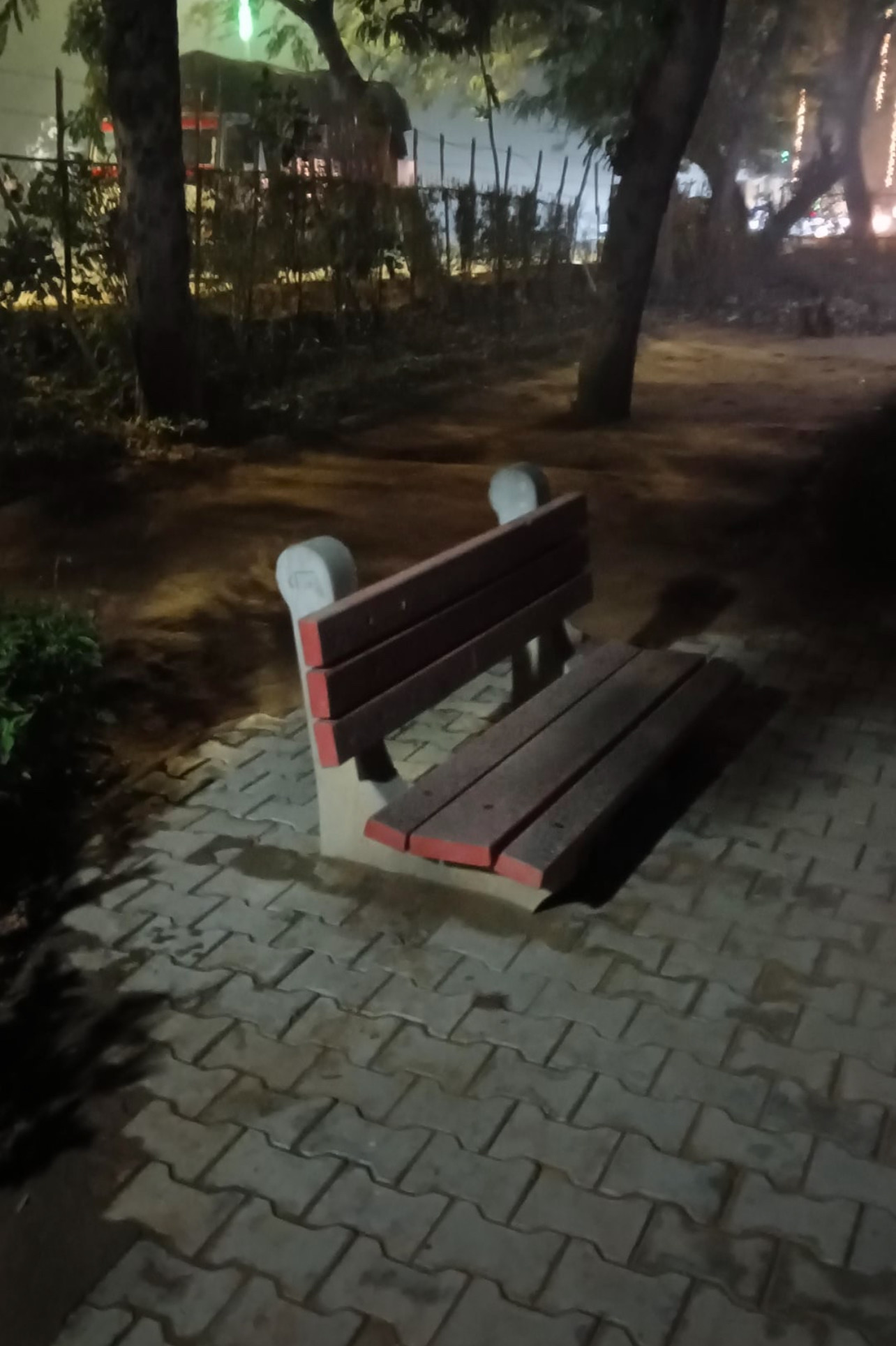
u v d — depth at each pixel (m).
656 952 3.50
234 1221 2.62
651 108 11.48
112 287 10.99
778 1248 2.51
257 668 5.71
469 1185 2.69
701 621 6.35
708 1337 2.32
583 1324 2.36
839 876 3.89
